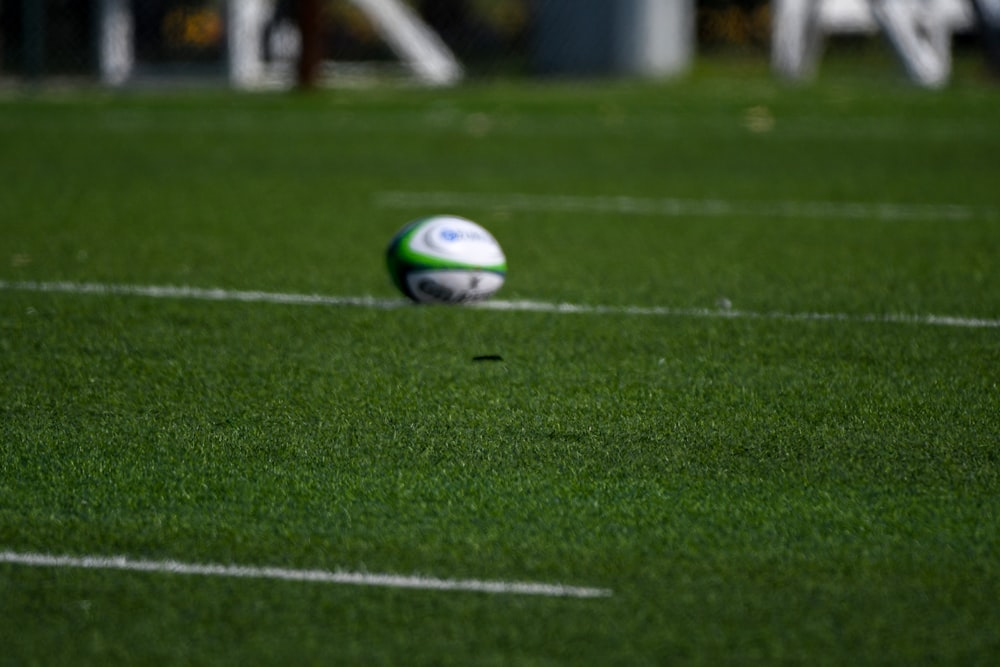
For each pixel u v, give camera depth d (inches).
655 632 384.8
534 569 426.6
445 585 414.9
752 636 382.6
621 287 868.0
